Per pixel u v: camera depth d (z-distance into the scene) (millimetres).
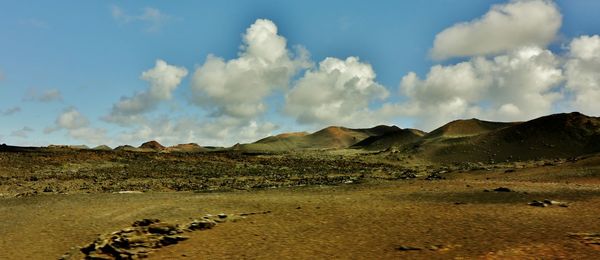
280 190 48969
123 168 89000
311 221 29094
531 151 134125
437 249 20812
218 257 22672
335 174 84188
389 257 20453
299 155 144250
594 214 26938
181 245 25141
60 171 82625
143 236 25562
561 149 132000
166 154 111000
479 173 68875
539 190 38000
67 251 25922
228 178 75938
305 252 22375
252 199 40000
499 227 24328
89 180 71375
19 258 25359
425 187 43938
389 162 129250
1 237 30188
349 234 25203
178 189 58219
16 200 46406
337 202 36125
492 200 33719
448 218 27500
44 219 34969
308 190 47531
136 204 39719
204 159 108250
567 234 21656
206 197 43094
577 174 53812
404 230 25188
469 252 19922
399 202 34781
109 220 33125
